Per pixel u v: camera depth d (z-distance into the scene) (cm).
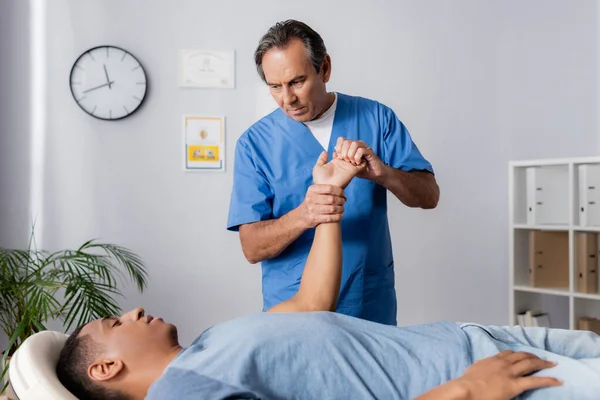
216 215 354
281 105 193
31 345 139
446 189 382
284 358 125
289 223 179
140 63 345
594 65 361
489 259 389
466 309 386
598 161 313
